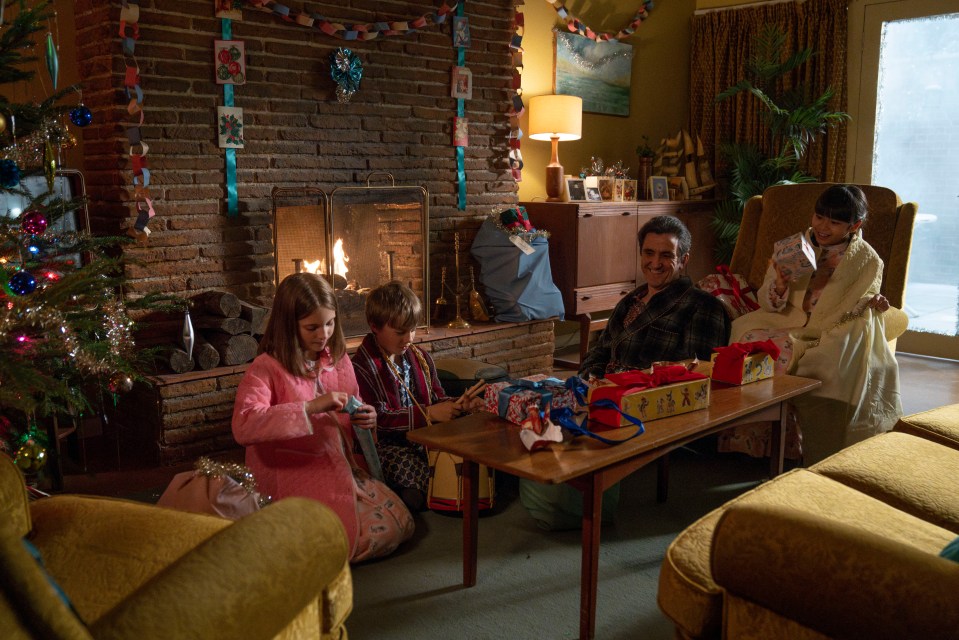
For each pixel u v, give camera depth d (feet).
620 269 15.66
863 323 9.18
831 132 17.74
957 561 3.77
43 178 8.87
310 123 11.96
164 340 10.46
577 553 7.55
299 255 11.77
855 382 9.13
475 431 6.48
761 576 3.87
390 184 13.01
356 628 6.20
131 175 10.14
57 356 6.46
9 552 2.81
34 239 6.70
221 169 11.05
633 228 15.80
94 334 7.00
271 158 11.57
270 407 6.98
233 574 3.40
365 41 12.46
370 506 7.41
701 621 4.33
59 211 6.95
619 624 6.27
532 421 6.10
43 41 10.34
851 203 9.30
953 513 5.49
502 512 8.54
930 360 16.79
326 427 7.39
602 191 16.37
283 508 3.95
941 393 13.94
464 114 13.93
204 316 10.60
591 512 5.86
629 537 7.91
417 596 6.71
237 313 10.48
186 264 10.76
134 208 10.18
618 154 18.42
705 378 6.94
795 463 10.17
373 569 7.20
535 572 7.15
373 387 8.06
